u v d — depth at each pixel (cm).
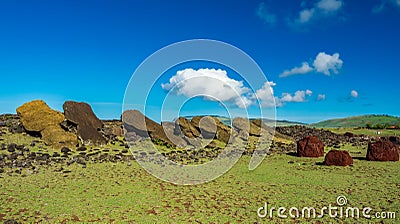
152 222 592
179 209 666
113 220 596
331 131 2519
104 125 1681
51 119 1301
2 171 900
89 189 785
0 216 592
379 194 779
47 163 1018
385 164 1195
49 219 589
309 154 1385
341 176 986
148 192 785
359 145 1809
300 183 897
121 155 1230
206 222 599
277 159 1331
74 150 1227
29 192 738
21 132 1326
